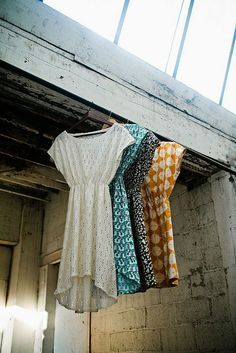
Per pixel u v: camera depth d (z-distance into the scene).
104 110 1.81
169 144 1.70
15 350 3.46
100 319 3.08
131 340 2.65
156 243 1.57
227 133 2.50
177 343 2.30
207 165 2.42
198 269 2.37
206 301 2.22
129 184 1.54
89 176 1.43
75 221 1.34
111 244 1.31
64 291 1.25
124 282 1.28
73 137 1.54
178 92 2.32
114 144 1.44
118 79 1.96
